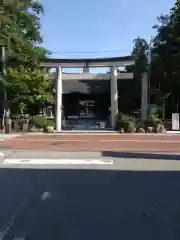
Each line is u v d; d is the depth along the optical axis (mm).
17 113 42875
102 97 54438
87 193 10289
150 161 17609
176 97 44062
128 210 8438
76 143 27859
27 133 38531
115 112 43875
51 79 44969
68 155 20125
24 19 39031
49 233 6738
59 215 7988
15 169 15055
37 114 45906
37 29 41031
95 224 7328
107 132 39656
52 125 42500
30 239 6406
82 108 54562
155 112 43719
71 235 6625
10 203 9117
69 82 55344
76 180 12383
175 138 32375
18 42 37281
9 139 31500
